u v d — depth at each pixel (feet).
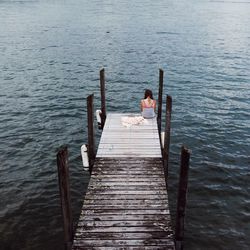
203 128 72.95
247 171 56.08
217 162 58.85
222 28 216.13
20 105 84.74
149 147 49.57
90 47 154.81
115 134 54.03
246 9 338.13
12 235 40.88
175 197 48.73
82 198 48.67
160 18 254.68
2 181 52.34
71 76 111.04
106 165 44.52
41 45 157.58
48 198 48.49
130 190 38.81
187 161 28.45
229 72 116.57
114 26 214.90
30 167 56.80
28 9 293.43
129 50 150.00
